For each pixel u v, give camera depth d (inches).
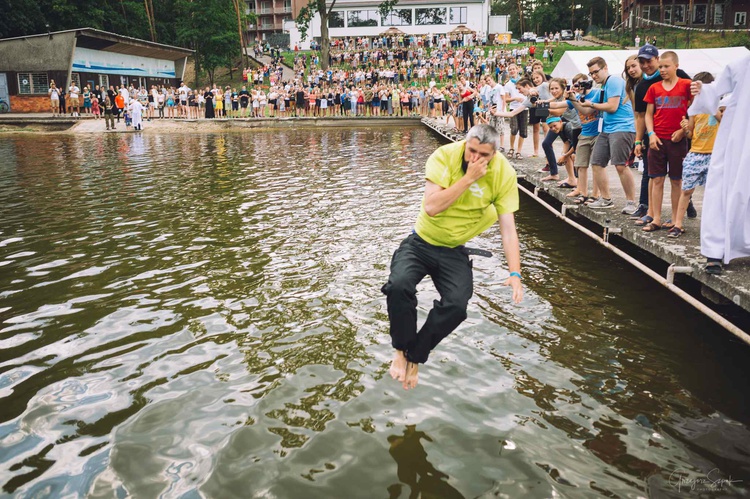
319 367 173.2
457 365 174.2
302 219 370.3
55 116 1262.3
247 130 1202.6
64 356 183.5
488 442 135.9
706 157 225.9
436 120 1118.4
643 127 258.2
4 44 1362.0
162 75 1782.7
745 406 151.9
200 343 191.2
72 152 816.9
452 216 139.4
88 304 227.9
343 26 2349.9
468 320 208.1
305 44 2415.1
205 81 2074.3
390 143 877.2
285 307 221.1
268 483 122.0
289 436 138.7
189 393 159.3
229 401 154.9
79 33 1342.3
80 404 154.9
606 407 151.6
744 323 206.7
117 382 166.4
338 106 1349.7
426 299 233.1
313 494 118.5
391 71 1605.6
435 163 137.6
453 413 148.3
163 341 193.0
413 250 145.0
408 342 140.3
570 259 282.0
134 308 222.8
